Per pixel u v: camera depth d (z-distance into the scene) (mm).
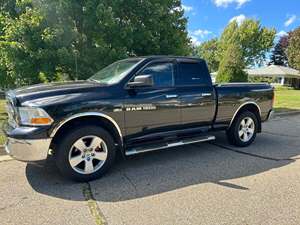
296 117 11062
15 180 4406
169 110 5078
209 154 5793
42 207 3557
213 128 5863
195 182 4324
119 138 4668
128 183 4301
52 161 5184
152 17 11188
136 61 5039
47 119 3990
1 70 15359
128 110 4625
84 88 4406
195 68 5516
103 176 4566
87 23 10258
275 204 3594
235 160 5398
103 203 3654
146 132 4914
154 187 4148
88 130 4316
